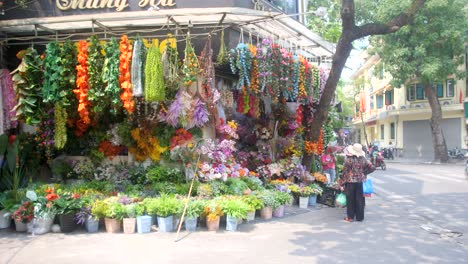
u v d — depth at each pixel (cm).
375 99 4434
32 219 716
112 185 871
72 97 803
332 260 586
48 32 905
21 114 800
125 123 930
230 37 866
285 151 1186
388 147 3622
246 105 1064
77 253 605
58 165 959
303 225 815
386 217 924
